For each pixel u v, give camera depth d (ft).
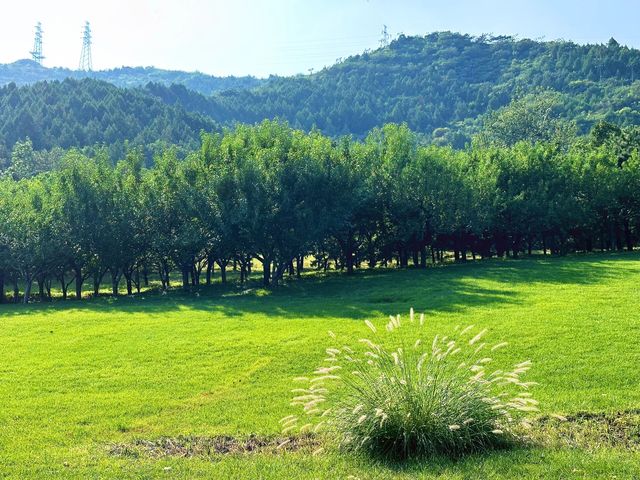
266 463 33.40
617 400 43.96
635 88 554.46
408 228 157.69
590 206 189.78
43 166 290.15
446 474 29.30
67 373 59.62
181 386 54.19
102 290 171.63
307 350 65.10
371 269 168.35
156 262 149.69
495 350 60.54
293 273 166.40
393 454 32.60
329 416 36.91
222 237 134.00
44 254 132.26
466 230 173.47
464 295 99.40
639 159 202.28
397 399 33.27
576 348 59.72
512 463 30.45
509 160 190.29
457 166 174.91
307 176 135.13
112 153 326.44
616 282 106.22
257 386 53.47
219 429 42.09
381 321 80.33
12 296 153.17
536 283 111.24
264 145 145.79
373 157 162.40
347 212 140.56
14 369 61.67
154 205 139.33
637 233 212.64
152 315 97.25
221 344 70.38
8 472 33.78
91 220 137.49
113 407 48.26
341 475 30.45
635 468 29.22
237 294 128.06
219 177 132.67
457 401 33.76
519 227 181.27
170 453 37.09
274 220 132.67
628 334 63.72
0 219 134.51
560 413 41.14
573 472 28.96
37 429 42.91
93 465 34.76
